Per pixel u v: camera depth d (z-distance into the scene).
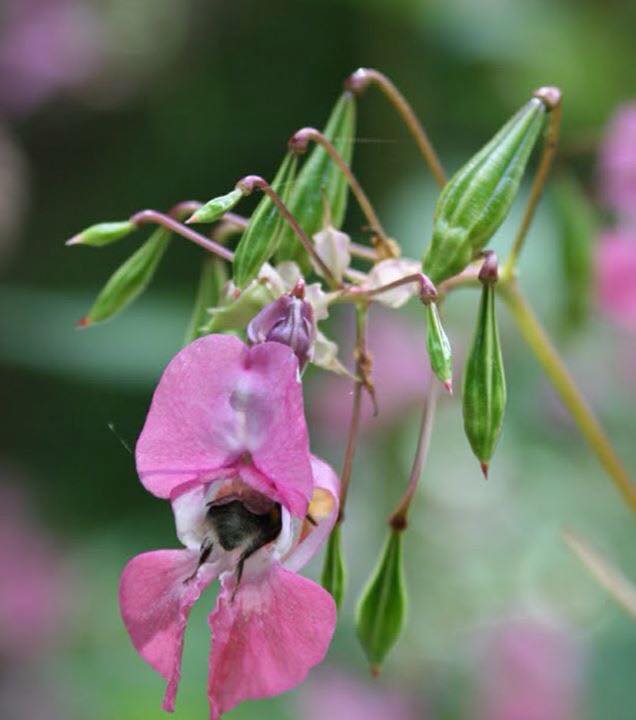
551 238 0.53
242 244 0.35
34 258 0.76
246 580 0.34
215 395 0.34
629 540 0.62
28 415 0.73
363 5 0.64
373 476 0.60
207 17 0.74
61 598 0.62
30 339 0.56
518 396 0.61
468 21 0.63
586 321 0.43
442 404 0.59
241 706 0.54
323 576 0.35
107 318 0.37
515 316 0.39
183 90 0.75
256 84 0.74
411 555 0.61
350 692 0.56
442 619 0.60
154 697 0.56
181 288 0.64
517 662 0.56
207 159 0.75
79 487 0.72
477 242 0.35
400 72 0.64
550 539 0.62
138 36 0.76
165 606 0.34
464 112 0.66
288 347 0.34
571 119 0.68
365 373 0.35
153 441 0.34
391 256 0.36
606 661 0.54
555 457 0.63
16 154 0.71
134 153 0.77
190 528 0.34
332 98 0.73
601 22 0.68
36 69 0.79
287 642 0.34
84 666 0.60
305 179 0.36
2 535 0.64
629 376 0.61
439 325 0.34
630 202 0.47
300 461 0.34
